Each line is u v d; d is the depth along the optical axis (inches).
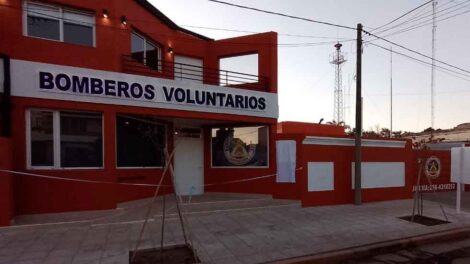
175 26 565.0
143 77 442.3
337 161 534.3
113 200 411.8
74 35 412.5
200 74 596.4
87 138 408.8
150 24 510.6
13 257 270.8
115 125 421.4
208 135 578.2
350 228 380.5
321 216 437.4
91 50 408.5
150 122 493.4
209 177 573.9
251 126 559.8
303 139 503.2
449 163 765.3
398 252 327.6
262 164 547.8
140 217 393.7
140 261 262.1
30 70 375.6
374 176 577.0
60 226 355.3
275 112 557.0
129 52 453.7
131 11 462.3
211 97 501.0
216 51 601.0
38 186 376.8
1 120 356.5
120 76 424.2
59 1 397.4
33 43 379.6
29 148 378.0
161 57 546.6
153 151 497.0
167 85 462.6
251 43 573.3
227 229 362.9
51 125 391.9
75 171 393.4
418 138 1879.9
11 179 345.4
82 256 274.4
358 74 539.2
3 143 331.9
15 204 367.2
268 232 354.3
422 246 349.4
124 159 452.4
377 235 357.4
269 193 532.7
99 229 352.2
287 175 517.3
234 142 566.9
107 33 419.8
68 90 391.5
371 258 308.8
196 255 270.4
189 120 522.3
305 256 288.2
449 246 350.9
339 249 308.5
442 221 429.4
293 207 488.1
